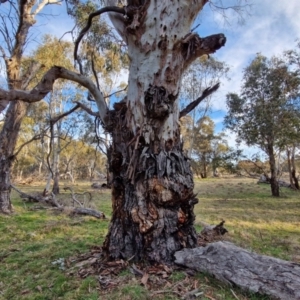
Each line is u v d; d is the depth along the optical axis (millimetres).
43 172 26062
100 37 5027
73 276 2582
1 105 3021
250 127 12352
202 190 15867
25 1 6719
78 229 5059
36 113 14195
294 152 16062
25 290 2451
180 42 2775
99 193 13953
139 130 2771
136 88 2840
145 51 2799
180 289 2174
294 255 3666
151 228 2611
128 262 2609
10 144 7254
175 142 2867
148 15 2773
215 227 4578
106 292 2205
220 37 2783
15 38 7195
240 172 14008
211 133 26844
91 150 18953
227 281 2184
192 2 2785
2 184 7129
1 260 3309
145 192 2674
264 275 2096
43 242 4062
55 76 3086
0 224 5629
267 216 7250
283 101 11773
